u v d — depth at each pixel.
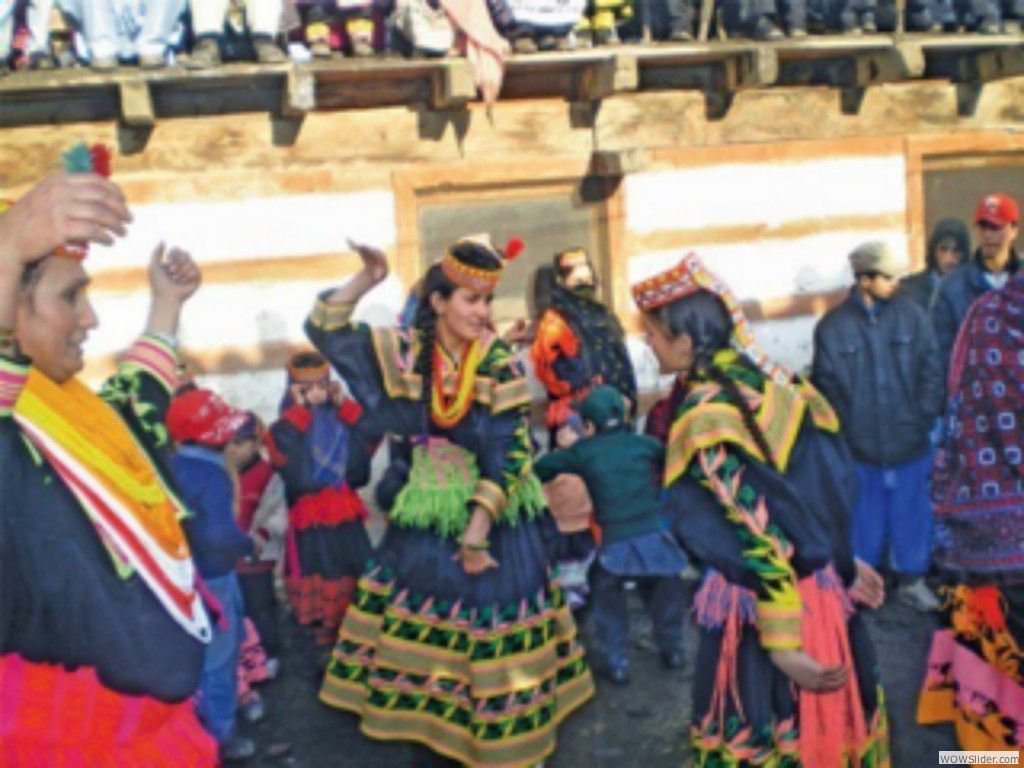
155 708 2.03
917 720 4.73
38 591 1.89
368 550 5.91
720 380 3.00
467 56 6.74
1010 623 3.90
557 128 7.49
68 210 1.76
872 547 6.36
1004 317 3.88
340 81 7.07
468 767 4.32
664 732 5.05
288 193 7.07
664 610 5.72
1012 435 3.83
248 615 5.74
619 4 7.01
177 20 6.43
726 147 7.75
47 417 1.94
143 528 2.02
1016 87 8.29
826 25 7.50
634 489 5.39
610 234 7.57
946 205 8.30
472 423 4.24
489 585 4.29
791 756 3.00
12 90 6.25
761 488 2.92
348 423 5.80
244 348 7.06
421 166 7.27
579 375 6.52
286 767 4.91
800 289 7.94
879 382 6.24
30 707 1.91
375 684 4.41
